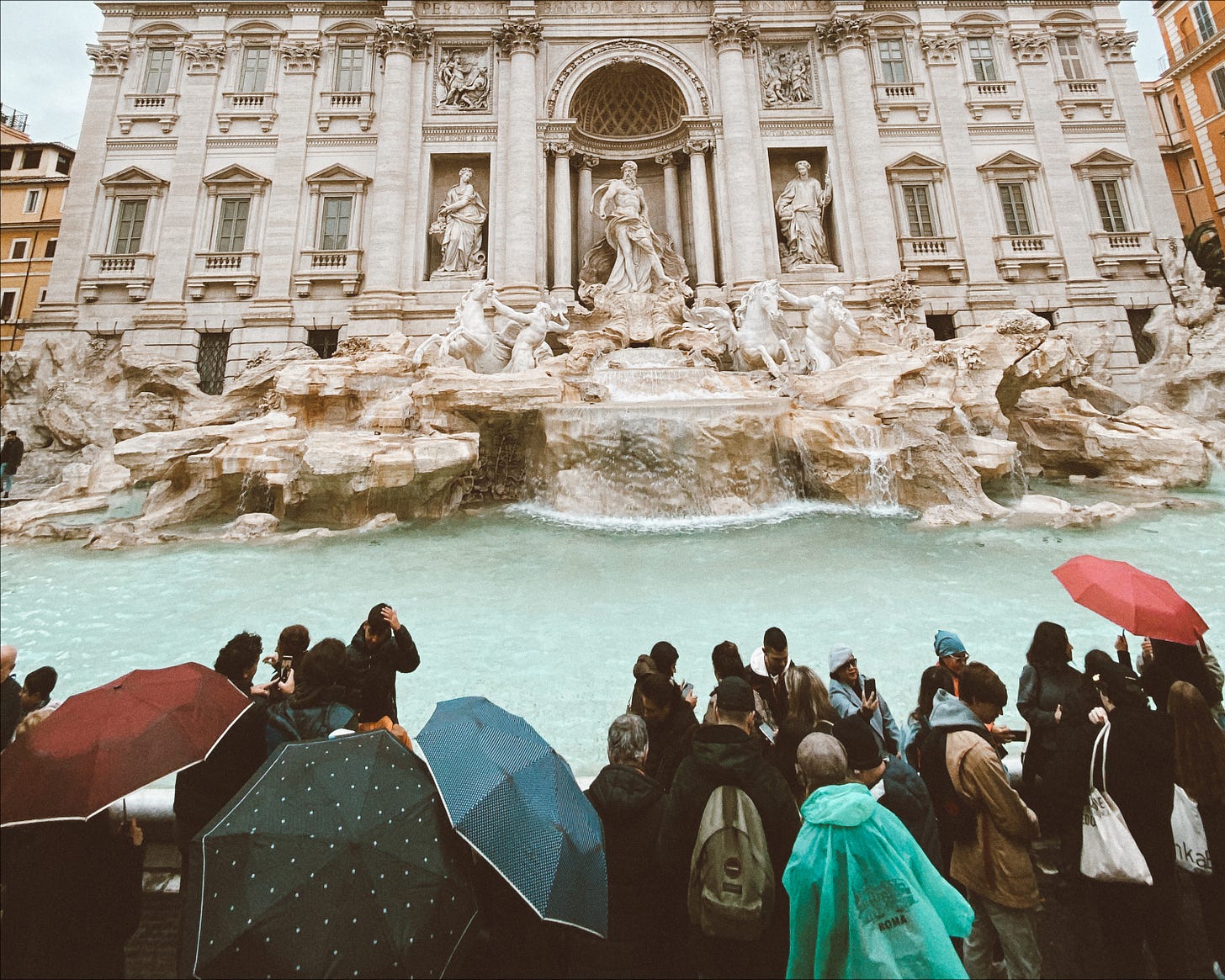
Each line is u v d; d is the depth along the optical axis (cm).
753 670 486
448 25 2727
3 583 1093
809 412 1602
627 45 2733
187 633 866
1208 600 884
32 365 2369
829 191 2711
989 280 2627
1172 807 329
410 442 1506
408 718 620
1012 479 1606
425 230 2627
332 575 1112
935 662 716
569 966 289
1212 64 3123
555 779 276
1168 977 317
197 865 233
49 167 3400
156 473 1559
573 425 1559
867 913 240
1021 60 2834
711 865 263
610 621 877
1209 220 3212
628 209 2520
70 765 262
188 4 2748
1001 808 313
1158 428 1823
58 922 274
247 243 2581
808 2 2817
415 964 214
